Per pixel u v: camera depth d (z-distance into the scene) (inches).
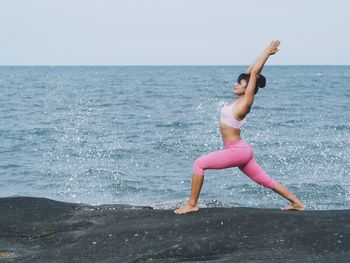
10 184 567.5
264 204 490.0
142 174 614.2
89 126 1107.3
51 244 252.7
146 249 227.6
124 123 1167.0
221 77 4963.1
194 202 263.7
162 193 529.3
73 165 668.7
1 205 287.3
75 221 268.7
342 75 5659.5
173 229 243.0
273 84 3275.1
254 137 904.9
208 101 1825.8
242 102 249.8
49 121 1203.9
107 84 3383.4
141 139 902.4
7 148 801.6
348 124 1099.3
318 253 220.7
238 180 572.7
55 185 563.5
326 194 529.7
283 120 1181.7
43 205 287.3
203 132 1002.7
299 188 549.3
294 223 243.8
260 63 244.1
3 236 263.3
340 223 245.0
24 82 3683.6
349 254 214.7
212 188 543.2
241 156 254.4
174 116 1327.5
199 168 257.0
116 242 236.2
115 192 535.5
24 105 1657.2
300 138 891.4
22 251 247.1
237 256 218.5
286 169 639.1
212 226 243.4
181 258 221.6
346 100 1817.2
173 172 625.6
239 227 241.6
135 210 275.1
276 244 227.8
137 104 1710.1
